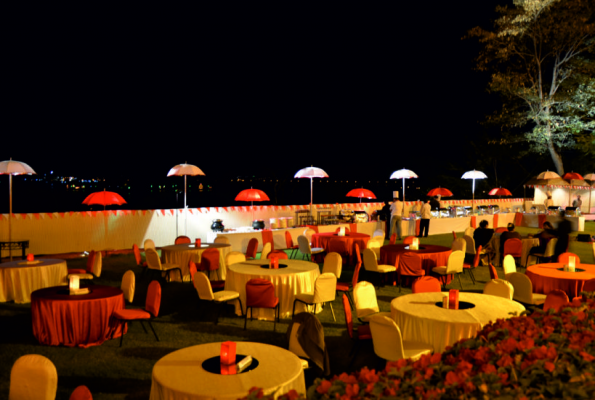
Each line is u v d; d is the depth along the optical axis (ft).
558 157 87.20
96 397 15.25
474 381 8.04
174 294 29.73
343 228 41.91
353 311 26.16
